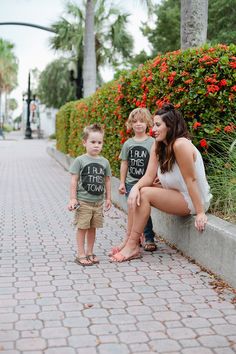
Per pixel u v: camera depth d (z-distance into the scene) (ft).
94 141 15.16
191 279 13.89
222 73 17.81
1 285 13.19
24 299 12.17
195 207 15.02
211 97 17.74
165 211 15.65
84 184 15.07
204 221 14.78
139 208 15.37
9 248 17.21
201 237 14.98
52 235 19.39
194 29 28.02
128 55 73.77
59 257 16.07
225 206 16.55
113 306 11.82
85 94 58.18
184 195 15.35
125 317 11.17
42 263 15.34
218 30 77.97
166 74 18.56
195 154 14.83
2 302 11.94
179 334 10.34
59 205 26.86
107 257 16.08
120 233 19.66
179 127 14.79
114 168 27.30
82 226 14.97
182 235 16.48
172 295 12.62
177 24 88.17
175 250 16.97
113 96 26.21
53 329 10.44
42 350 9.50
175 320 11.06
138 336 10.19
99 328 10.55
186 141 14.58
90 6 57.16
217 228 13.97
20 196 30.12
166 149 14.92
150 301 12.18
